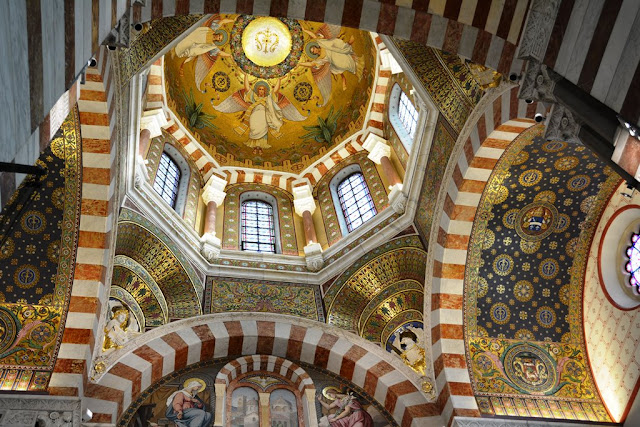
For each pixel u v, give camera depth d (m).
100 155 11.28
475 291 12.87
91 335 11.15
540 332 12.88
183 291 13.91
